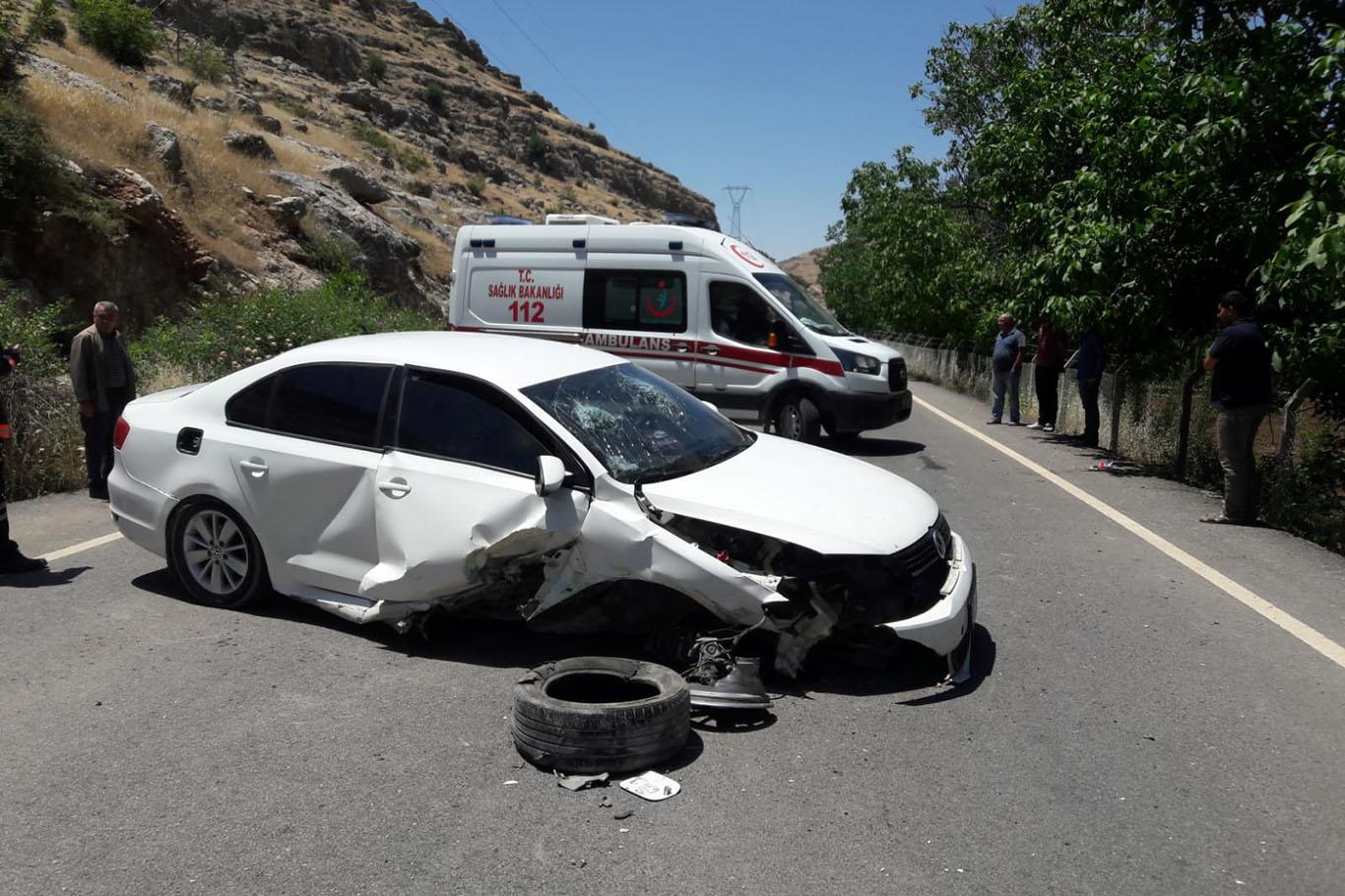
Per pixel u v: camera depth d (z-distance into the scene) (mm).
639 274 13055
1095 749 4262
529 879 3250
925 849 3469
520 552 4941
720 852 3428
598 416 5344
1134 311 11812
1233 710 4688
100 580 6488
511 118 102938
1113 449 12633
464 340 6129
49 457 9523
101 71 25984
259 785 3869
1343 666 5262
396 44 100125
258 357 13930
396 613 5234
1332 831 3629
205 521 5934
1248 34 11039
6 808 3688
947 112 26062
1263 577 6875
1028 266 14078
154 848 3430
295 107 54969
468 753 4148
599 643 5375
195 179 21141
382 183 43000
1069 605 6238
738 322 12680
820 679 4977
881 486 5473
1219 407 8367
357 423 5492
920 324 30172
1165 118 11625
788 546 4742
